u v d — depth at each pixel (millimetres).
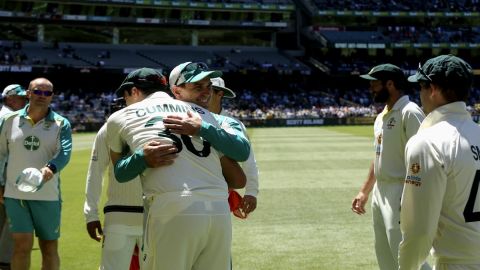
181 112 3645
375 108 58406
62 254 7691
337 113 56781
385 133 5090
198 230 3379
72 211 11062
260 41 68500
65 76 57812
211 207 3424
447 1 71562
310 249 7645
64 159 5625
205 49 66688
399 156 5035
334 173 16562
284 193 12875
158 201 3428
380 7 68812
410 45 67062
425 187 2893
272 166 18688
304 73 64125
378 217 5297
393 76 5043
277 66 63188
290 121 54531
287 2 67562
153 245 3451
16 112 5797
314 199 11969
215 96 4863
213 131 3480
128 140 3611
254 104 60688
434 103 3102
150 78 4254
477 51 70500
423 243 2934
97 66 56531
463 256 2936
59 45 60500
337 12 67500
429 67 3100
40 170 5656
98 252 7797
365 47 66312
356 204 5812
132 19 61344
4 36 58406
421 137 2979
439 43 67812
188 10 63875
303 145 28094
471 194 2926
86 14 59875
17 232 5574
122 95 4512
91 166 4859
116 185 4715
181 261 3393
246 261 7070
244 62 63344
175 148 3457
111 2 59469
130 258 4719
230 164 3691
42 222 5672
